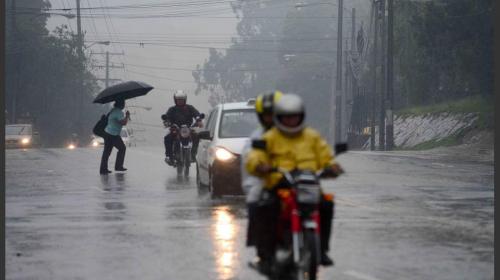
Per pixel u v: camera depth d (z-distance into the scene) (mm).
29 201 34406
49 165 56719
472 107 105188
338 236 24719
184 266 20375
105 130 48781
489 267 20234
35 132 114188
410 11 108438
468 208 31578
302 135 16891
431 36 101250
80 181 43656
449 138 100938
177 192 37688
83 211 31000
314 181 15953
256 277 18984
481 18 96375
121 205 32781
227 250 22406
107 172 48625
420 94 119312
